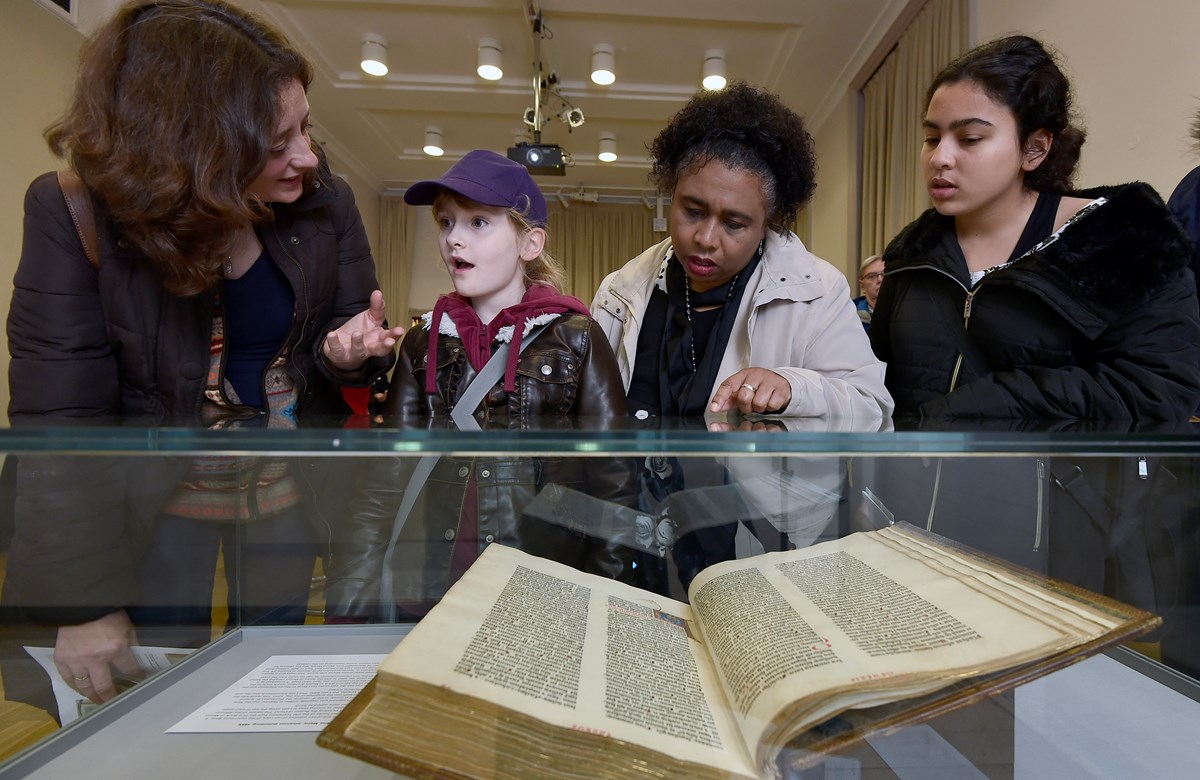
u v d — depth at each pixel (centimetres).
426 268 623
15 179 253
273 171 69
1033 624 32
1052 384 64
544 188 604
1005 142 85
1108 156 169
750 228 85
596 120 450
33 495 40
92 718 39
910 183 292
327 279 84
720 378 94
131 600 45
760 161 83
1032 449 37
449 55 368
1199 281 94
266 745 36
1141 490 40
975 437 36
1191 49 142
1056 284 78
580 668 31
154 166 57
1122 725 36
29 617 42
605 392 79
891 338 102
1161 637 41
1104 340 76
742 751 28
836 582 39
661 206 620
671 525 44
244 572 48
